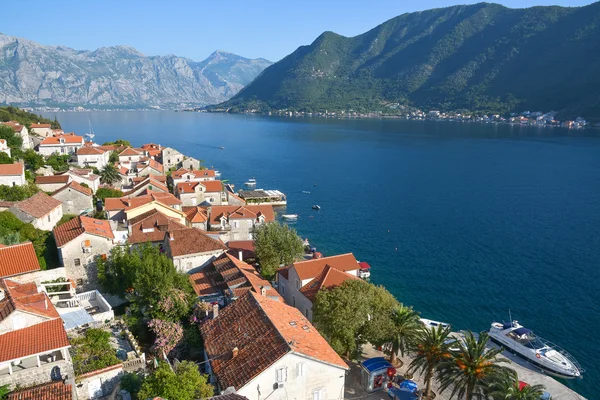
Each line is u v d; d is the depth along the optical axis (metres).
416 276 90.94
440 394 47.00
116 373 37.44
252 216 103.25
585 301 80.12
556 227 123.19
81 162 149.50
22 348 33.62
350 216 136.50
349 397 46.38
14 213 76.00
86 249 63.12
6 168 97.38
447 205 148.50
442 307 77.75
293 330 41.06
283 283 67.31
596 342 67.00
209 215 105.56
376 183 186.25
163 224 81.88
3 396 31.53
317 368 37.50
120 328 48.62
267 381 35.34
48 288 55.47
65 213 97.81
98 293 56.28
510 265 96.75
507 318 73.94
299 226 125.81
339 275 60.41
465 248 107.44
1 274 53.66
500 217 133.50
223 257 69.62
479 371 40.19
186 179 143.12
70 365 35.06
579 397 51.12
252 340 39.19
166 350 43.62
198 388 33.81
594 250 105.38
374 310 51.69
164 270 52.47
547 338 68.19
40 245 67.31
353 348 50.53
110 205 96.38
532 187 172.62
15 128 155.62
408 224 127.62
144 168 154.62
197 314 48.78
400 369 52.75
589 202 149.38
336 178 197.88
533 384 52.97
